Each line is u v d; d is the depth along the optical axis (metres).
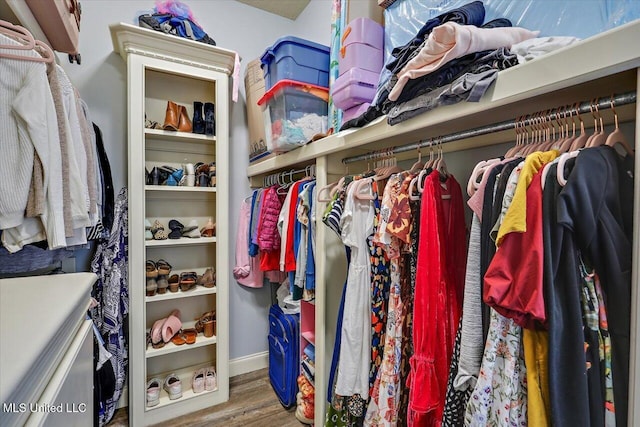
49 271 1.12
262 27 2.20
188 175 1.79
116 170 1.77
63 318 0.51
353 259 1.10
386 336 1.02
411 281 0.97
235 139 2.13
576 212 0.53
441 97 0.76
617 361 0.53
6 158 0.79
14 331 0.45
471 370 0.71
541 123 0.72
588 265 0.56
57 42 1.29
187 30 1.68
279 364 1.84
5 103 0.79
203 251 2.00
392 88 0.93
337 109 1.42
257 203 1.94
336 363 1.25
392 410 0.97
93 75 1.71
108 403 1.56
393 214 0.93
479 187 0.71
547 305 0.55
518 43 0.71
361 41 1.21
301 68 1.47
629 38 0.49
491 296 0.61
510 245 0.60
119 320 1.59
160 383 1.80
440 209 0.87
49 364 0.48
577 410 0.53
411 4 1.13
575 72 0.56
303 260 1.48
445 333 0.84
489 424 0.64
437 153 1.15
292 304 1.90
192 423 1.62
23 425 0.38
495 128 0.79
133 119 1.58
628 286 0.51
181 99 1.93
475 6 0.80
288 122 1.44
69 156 0.95
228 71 1.83
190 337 1.80
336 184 1.28
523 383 0.62
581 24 0.71
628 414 0.50
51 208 0.86
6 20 0.99
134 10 1.79
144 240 1.62
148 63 1.61
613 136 0.59
